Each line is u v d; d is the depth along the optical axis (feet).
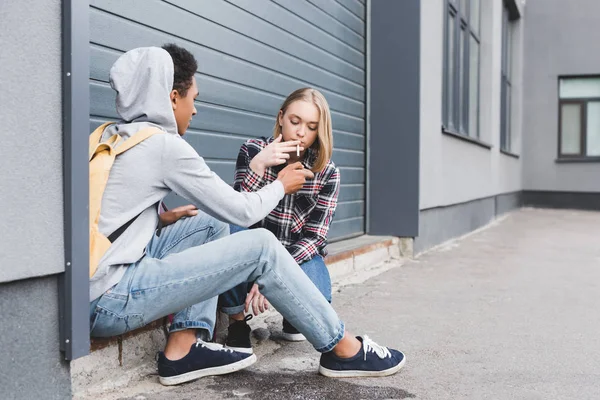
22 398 6.00
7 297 5.80
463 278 16.53
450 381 8.20
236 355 8.00
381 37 20.31
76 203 6.30
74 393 7.20
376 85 20.34
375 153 20.43
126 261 6.70
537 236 28.25
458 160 26.89
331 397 7.47
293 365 8.71
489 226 34.09
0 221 5.58
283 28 14.73
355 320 11.64
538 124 50.42
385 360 8.27
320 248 9.29
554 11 49.47
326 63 17.29
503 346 9.99
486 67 35.09
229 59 12.41
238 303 8.61
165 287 6.88
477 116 34.50
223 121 12.27
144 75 6.88
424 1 20.84
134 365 8.12
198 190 6.88
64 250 6.28
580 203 49.49
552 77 49.83
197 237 7.87
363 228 20.36
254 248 7.23
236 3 12.59
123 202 6.67
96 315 6.77
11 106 5.66
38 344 6.14
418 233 20.16
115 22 9.23
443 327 11.20
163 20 10.30
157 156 6.70
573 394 7.78
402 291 14.57
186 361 7.71
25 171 5.82
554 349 9.84
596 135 49.62
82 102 6.33
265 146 9.00
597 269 18.33
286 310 7.61
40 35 5.94
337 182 9.23
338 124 18.11
